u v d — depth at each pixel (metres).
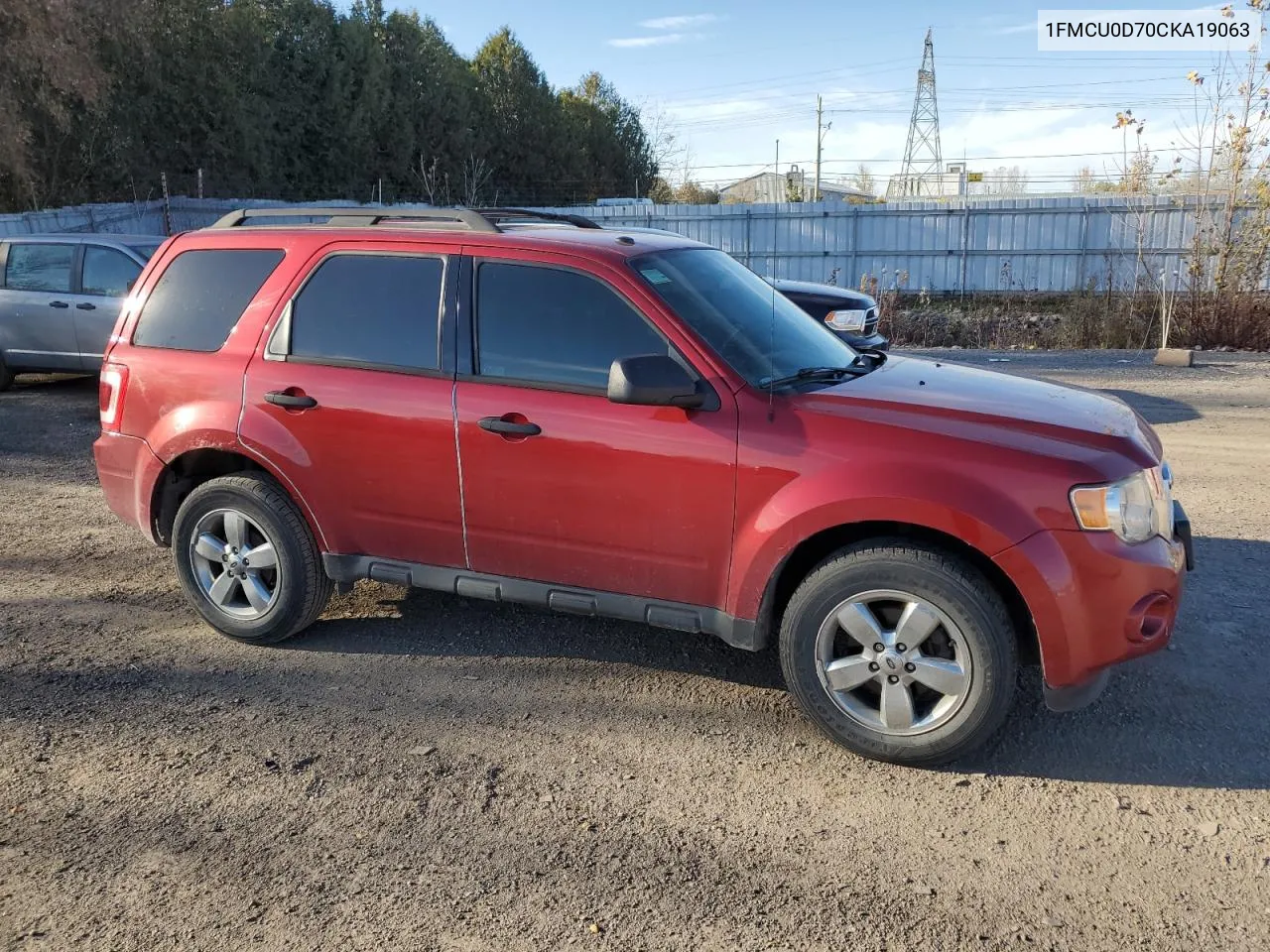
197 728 3.82
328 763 3.56
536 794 3.35
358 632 4.73
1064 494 3.26
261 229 4.55
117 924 2.73
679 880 2.90
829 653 3.55
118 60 32.97
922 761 3.47
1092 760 3.53
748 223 28.42
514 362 3.94
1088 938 2.64
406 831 3.15
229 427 4.38
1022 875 2.91
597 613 3.97
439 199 47.12
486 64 55.59
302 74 42.84
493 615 4.92
